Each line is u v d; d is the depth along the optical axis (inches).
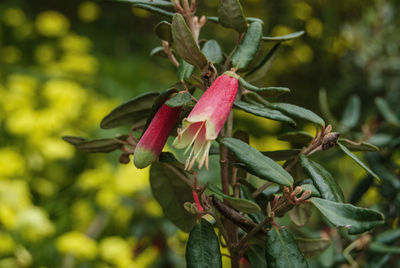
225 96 12.1
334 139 12.8
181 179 14.4
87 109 39.5
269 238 12.5
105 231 32.9
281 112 13.0
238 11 12.8
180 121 13.3
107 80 47.5
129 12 56.4
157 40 54.0
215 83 12.2
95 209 32.3
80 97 37.5
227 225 13.7
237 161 13.8
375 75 31.4
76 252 27.1
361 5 36.1
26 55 53.4
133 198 27.8
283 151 13.6
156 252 25.0
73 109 36.2
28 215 28.5
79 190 34.0
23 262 28.8
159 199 14.7
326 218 12.1
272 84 44.0
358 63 32.8
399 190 18.3
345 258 18.2
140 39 55.7
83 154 37.3
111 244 25.7
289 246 12.5
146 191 27.6
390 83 30.9
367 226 11.8
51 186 34.9
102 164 36.0
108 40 55.8
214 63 13.4
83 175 32.3
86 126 38.5
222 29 47.1
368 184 17.6
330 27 38.4
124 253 25.5
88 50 51.1
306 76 41.9
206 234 12.9
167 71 51.8
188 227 14.9
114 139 14.2
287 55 42.1
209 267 12.8
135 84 49.9
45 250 31.2
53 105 35.7
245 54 12.7
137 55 54.5
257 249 13.9
